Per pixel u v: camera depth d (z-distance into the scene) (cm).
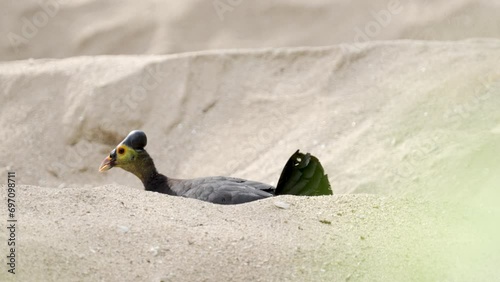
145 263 696
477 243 759
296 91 1616
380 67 1628
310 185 1014
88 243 714
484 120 1408
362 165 1374
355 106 1539
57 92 1636
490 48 1641
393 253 742
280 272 700
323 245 748
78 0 2178
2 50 2145
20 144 1581
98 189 848
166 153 1555
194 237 738
